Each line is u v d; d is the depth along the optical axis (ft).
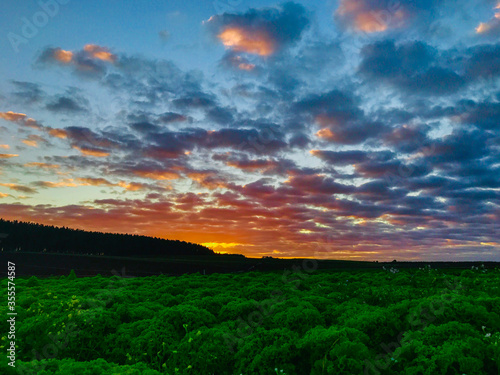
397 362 20.85
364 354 20.65
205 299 32.27
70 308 29.48
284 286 42.19
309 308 27.99
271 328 26.23
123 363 23.68
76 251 183.62
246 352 21.95
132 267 117.19
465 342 20.33
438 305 26.13
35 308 30.81
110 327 25.90
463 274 49.88
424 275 50.93
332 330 22.67
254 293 36.65
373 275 53.16
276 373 20.25
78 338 24.75
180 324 26.58
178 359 22.41
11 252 155.94
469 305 25.73
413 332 23.29
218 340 23.16
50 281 54.70
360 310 28.55
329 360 20.75
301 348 21.63
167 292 40.47
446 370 18.65
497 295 36.58
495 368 19.67
